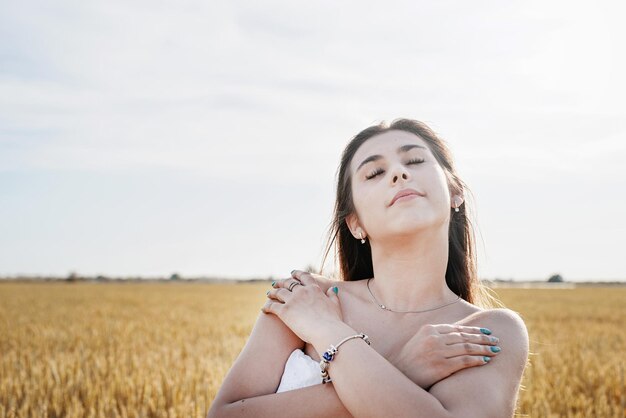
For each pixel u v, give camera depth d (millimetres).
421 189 2295
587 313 26734
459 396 2037
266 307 2420
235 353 12109
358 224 2582
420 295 2363
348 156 2576
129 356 11453
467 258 2770
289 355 2373
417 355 2125
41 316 24547
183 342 14492
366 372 2027
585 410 6922
